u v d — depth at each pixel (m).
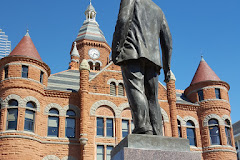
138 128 5.73
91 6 69.31
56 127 32.78
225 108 38.84
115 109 34.53
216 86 39.53
